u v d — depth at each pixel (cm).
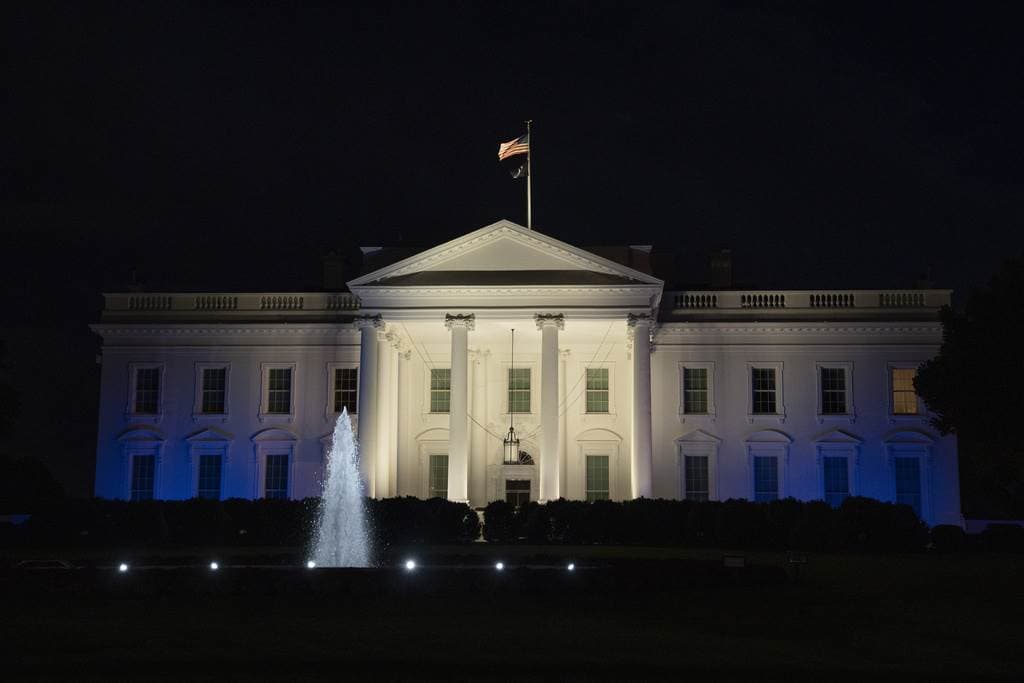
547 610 2506
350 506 4747
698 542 4641
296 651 2019
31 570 2783
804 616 2484
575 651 2038
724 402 5981
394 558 3519
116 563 3241
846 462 5912
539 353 6006
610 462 5928
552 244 5347
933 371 4775
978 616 2502
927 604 2669
